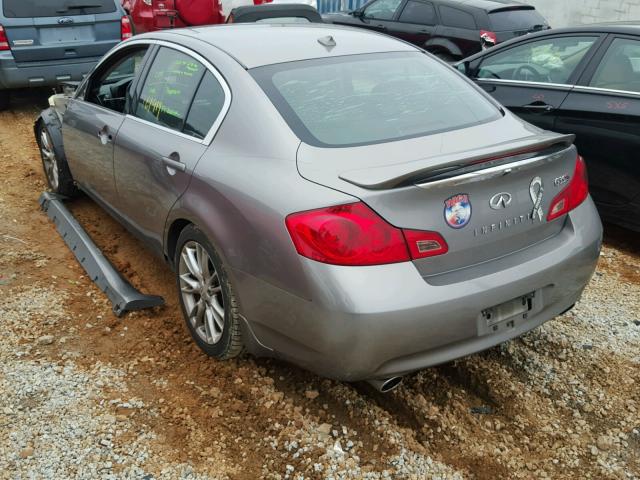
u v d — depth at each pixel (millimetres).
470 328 2590
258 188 2713
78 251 4387
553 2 12594
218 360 3295
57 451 2678
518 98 5266
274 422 2889
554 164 2840
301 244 2490
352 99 3086
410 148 2787
